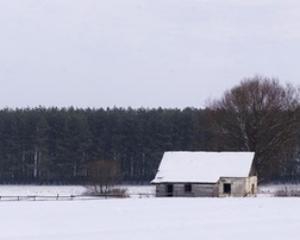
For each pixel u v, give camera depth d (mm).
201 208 113938
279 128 184000
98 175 172875
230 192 159750
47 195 164375
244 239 76188
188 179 159625
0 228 84688
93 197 152625
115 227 86000
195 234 79562
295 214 103500
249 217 98688
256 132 184125
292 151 188375
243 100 185875
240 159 165000
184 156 167250
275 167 186375
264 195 162250
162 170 163250
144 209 111500
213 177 159625
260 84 187875
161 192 160500
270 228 85312
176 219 95562
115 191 163750
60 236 77562
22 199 145125
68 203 126938
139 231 81938
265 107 184500
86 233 80125
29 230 83000
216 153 167125
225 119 187750
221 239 76125
